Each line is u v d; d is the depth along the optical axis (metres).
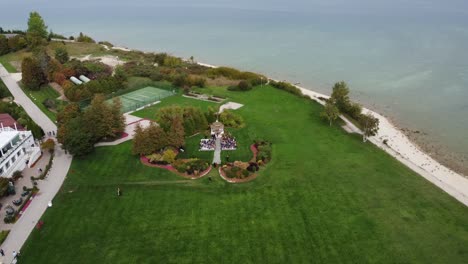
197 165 66.38
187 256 46.09
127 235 49.69
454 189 63.03
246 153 73.12
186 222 52.34
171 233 50.06
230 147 75.19
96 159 70.69
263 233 50.19
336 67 153.62
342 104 95.62
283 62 165.00
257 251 46.97
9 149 64.56
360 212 54.97
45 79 118.12
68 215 53.88
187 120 79.62
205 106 100.88
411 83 128.75
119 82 113.25
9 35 179.50
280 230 50.81
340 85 98.00
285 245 48.06
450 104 108.81
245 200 57.75
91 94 103.12
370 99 114.50
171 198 58.09
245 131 84.19
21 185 61.84
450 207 56.91
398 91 121.12
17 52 157.88
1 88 105.31
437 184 64.06
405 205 57.12
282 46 199.00
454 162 76.50
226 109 92.50
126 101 103.88
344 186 62.06
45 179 63.56
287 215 54.06
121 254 46.34
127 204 56.50
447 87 123.38
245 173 63.59
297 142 79.25
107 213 54.38
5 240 48.62
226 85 122.31
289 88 115.25
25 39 165.00
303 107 101.88
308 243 48.44
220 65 163.25
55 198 58.09
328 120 91.81
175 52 190.88
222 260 45.50
